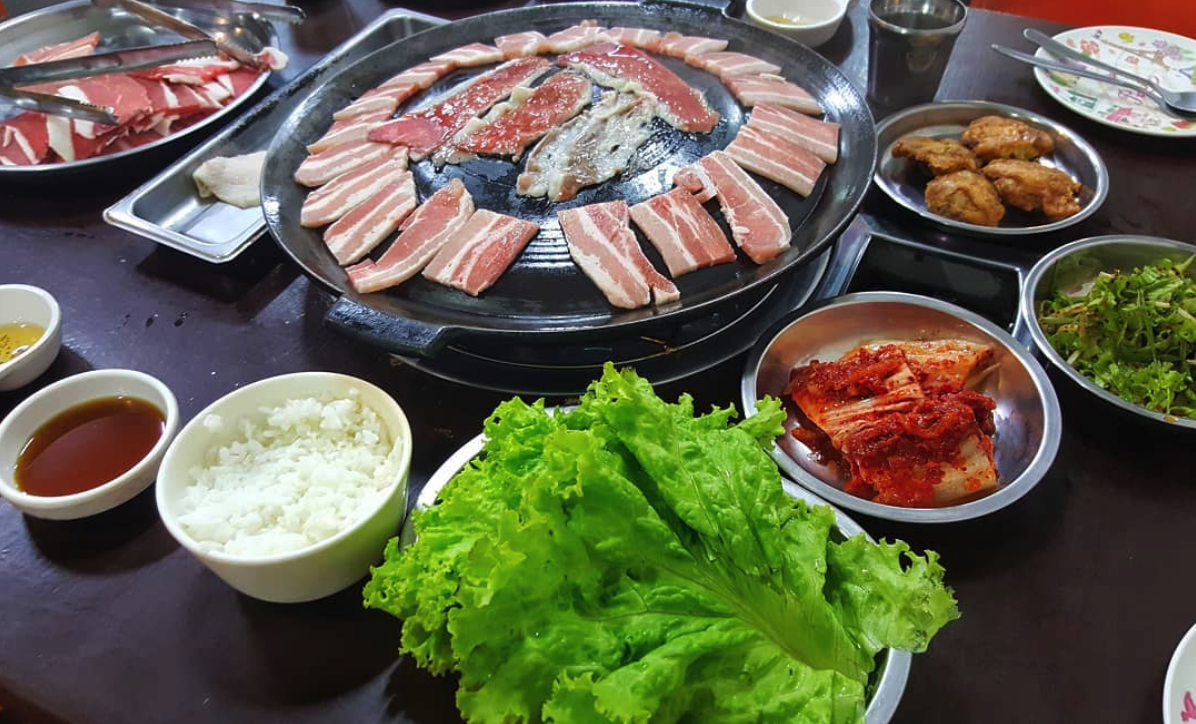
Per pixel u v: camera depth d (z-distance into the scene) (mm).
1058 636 297
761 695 224
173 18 592
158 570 325
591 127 481
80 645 303
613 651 217
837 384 355
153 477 332
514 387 387
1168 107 534
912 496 325
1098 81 568
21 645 304
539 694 217
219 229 483
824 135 468
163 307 445
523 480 235
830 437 346
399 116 512
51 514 314
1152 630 297
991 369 375
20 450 341
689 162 462
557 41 558
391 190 449
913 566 260
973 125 526
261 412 326
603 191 446
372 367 407
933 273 462
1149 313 367
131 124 543
